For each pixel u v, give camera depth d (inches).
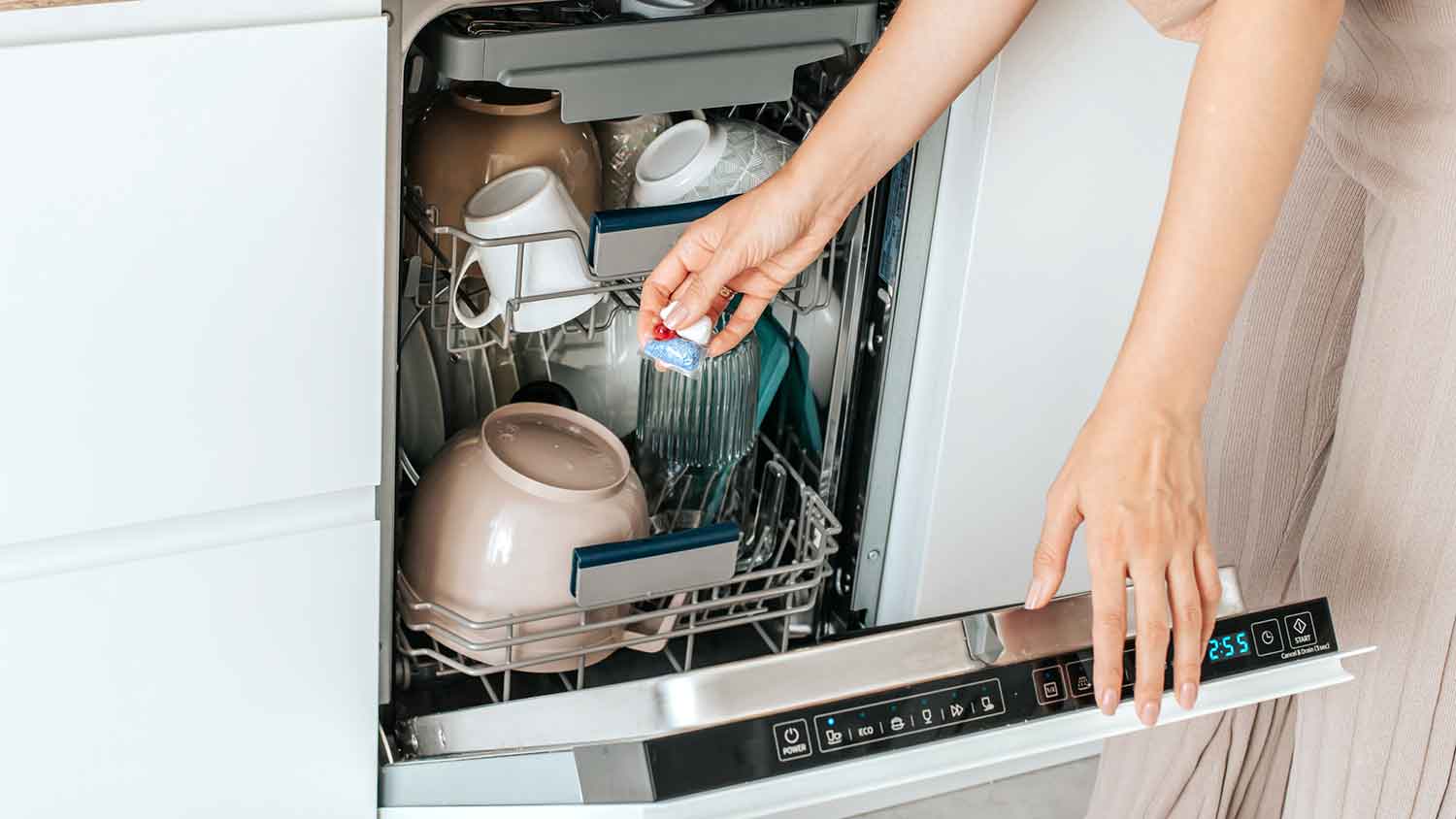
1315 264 38.3
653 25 35.1
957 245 42.3
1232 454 41.7
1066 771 53.9
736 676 32.1
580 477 41.4
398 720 43.0
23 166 29.1
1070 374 46.0
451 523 40.9
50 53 28.1
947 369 44.3
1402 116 32.0
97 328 31.6
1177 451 26.6
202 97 29.9
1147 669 26.2
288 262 32.6
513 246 37.8
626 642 42.6
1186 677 26.4
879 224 43.0
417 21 31.8
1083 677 33.6
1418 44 30.4
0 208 29.3
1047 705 33.3
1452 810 36.6
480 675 44.1
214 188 31.0
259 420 34.5
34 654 34.7
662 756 30.8
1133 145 42.1
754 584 48.4
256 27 29.8
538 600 41.1
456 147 38.1
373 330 34.6
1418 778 36.5
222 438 34.3
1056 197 42.1
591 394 45.9
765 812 31.4
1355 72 32.9
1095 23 39.5
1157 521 26.5
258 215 31.8
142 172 30.2
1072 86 40.3
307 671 38.5
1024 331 44.4
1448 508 33.8
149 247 31.1
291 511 36.9
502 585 40.8
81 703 35.9
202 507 35.0
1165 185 43.3
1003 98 39.7
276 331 33.4
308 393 34.7
